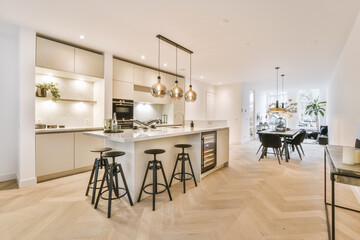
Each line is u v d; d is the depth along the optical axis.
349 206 2.22
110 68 3.94
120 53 3.99
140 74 4.67
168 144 2.91
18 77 2.94
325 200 2.25
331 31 2.92
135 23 2.72
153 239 1.63
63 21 2.67
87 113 4.04
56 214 2.02
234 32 2.98
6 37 3.07
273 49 3.70
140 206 2.23
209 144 3.50
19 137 2.80
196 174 3.13
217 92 8.00
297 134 4.71
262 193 2.61
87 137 3.50
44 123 3.47
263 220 1.93
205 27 2.82
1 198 2.40
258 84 7.82
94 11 2.42
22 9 2.37
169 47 3.64
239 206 2.23
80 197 2.45
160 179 2.76
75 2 2.22
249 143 7.50
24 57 2.82
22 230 1.74
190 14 2.47
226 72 5.66
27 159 2.83
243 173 3.55
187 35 3.10
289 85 7.96
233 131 7.48
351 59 2.97
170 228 1.79
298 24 2.71
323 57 4.15
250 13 2.44
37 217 1.96
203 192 2.65
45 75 3.47
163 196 2.52
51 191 2.63
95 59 3.71
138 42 3.39
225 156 4.01
